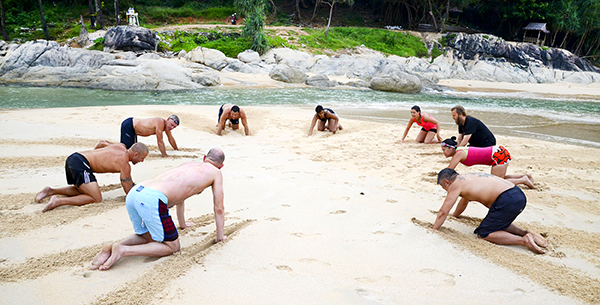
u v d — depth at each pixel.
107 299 2.95
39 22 35.59
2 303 2.86
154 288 3.10
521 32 51.84
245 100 18.34
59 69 22.59
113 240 3.95
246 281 3.24
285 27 42.97
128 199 3.54
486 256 3.87
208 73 24.72
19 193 5.25
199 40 35.00
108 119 11.17
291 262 3.62
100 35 32.81
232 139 9.68
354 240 4.15
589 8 47.16
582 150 9.32
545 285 3.36
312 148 8.88
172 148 8.36
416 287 3.27
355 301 3.00
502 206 4.17
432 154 8.44
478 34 44.75
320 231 4.36
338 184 6.21
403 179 6.64
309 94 21.86
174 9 43.34
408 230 4.43
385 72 30.94
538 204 5.57
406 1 51.72
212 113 13.05
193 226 4.38
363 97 21.45
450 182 4.40
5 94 17.34
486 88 32.06
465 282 3.38
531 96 27.80
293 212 4.92
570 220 5.00
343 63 32.53
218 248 3.81
